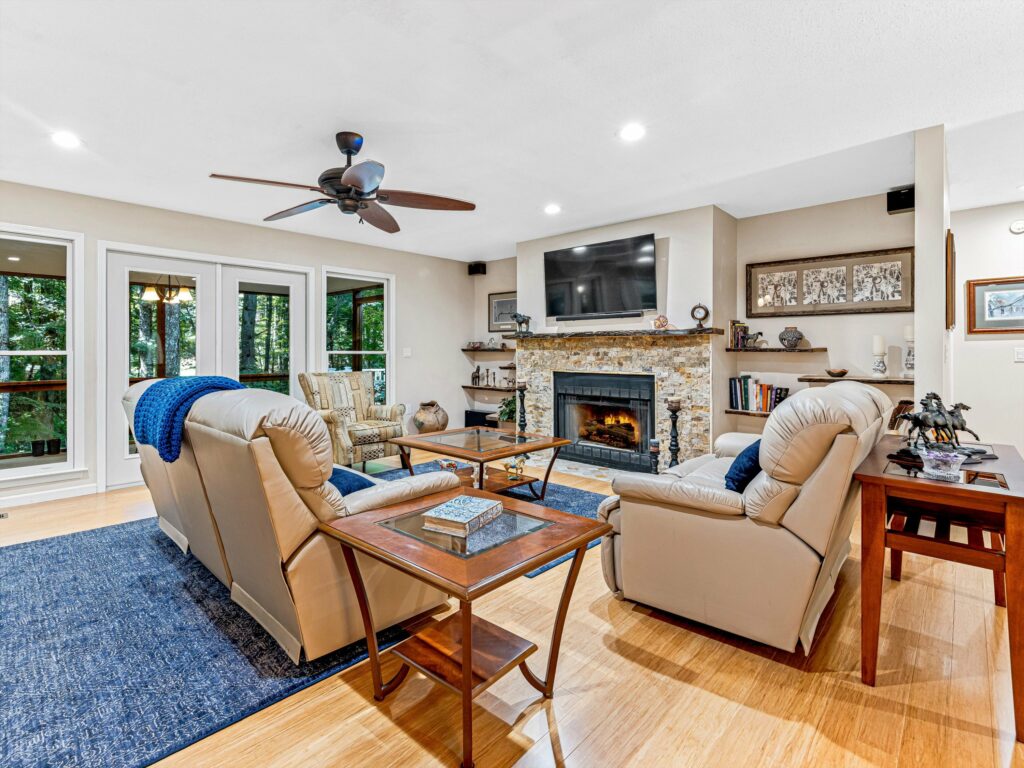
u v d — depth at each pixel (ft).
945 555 5.32
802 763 4.61
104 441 13.62
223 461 5.91
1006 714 5.23
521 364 19.34
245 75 7.49
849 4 6.06
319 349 17.98
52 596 7.75
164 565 8.89
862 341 13.67
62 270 13.15
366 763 4.62
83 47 6.77
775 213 14.98
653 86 7.91
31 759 4.60
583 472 16.21
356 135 9.39
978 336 13.71
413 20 6.27
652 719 5.19
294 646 5.96
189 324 15.12
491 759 4.65
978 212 13.74
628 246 15.67
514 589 8.16
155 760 4.62
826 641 6.61
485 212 14.94
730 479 6.78
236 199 13.52
